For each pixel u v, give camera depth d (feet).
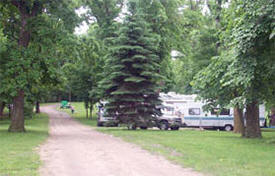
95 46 81.82
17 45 72.28
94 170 32.48
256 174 30.07
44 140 59.31
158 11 113.09
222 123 114.32
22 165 33.88
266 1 43.55
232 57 48.11
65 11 75.46
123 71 87.10
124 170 32.53
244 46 45.62
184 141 57.21
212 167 33.50
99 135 72.23
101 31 127.95
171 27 122.21
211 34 88.79
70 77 151.94
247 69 46.57
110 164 35.68
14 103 76.18
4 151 43.55
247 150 46.16
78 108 255.09
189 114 116.37
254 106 68.44
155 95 90.12
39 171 31.65
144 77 87.92
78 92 159.74
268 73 50.31
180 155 41.55
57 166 34.37
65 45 75.46
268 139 63.10
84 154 42.78
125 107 87.66
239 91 60.39
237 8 48.03
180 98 122.01
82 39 80.84
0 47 69.26
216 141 58.03
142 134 71.56
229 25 54.60
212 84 69.15
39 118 161.27
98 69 139.95
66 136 69.46
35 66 70.95
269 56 48.42
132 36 87.66
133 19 87.86
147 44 88.99
